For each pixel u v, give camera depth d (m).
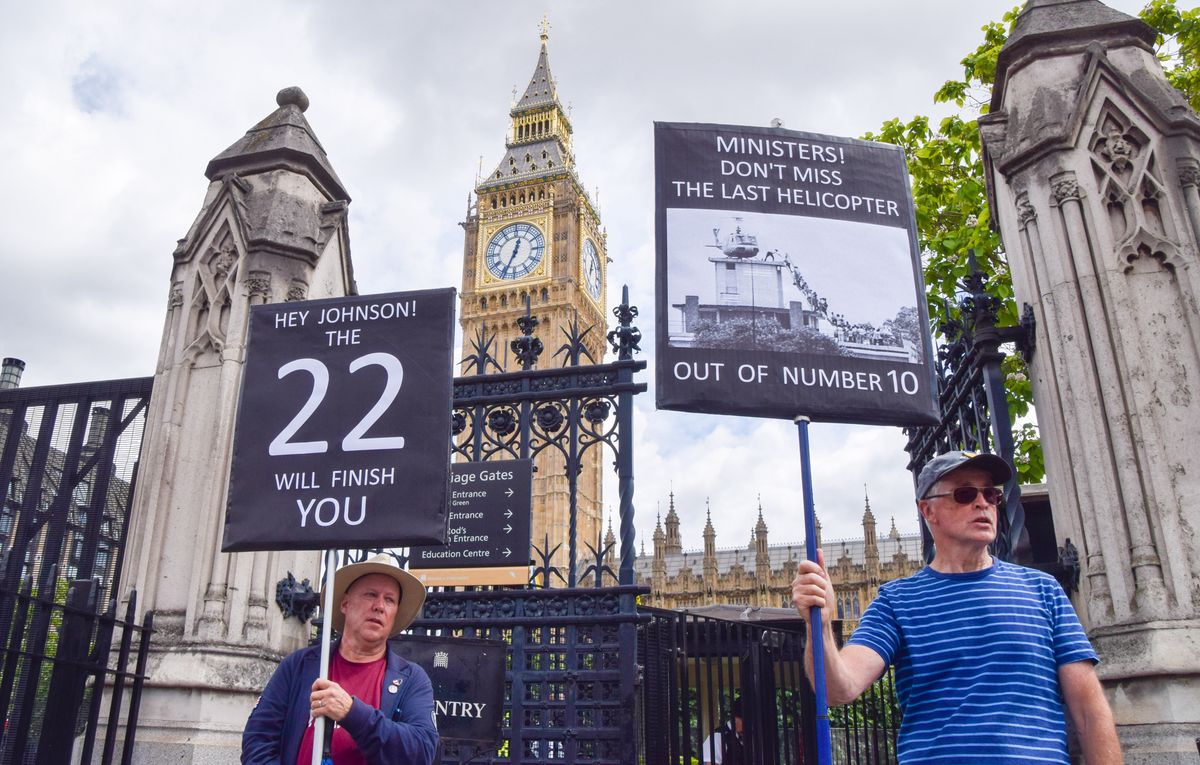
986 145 7.36
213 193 8.87
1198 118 6.73
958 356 7.64
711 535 79.38
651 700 7.91
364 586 4.05
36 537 7.77
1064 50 7.12
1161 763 5.34
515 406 8.49
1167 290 6.34
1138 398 6.05
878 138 14.88
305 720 3.81
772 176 4.77
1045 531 8.12
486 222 87.38
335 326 4.99
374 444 4.70
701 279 4.50
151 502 7.75
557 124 94.19
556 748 7.35
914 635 3.38
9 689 5.52
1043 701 3.17
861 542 80.31
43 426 8.23
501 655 6.93
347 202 9.02
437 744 3.84
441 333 4.87
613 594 7.43
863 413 4.38
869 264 4.70
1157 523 5.80
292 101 9.51
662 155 4.72
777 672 10.97
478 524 8.00
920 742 3.21
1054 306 6.57
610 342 8.20
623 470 7.78
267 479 4.73
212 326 8.21
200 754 6.93
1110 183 6.61
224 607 7.47
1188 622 5.53
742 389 4.33
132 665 7.31
